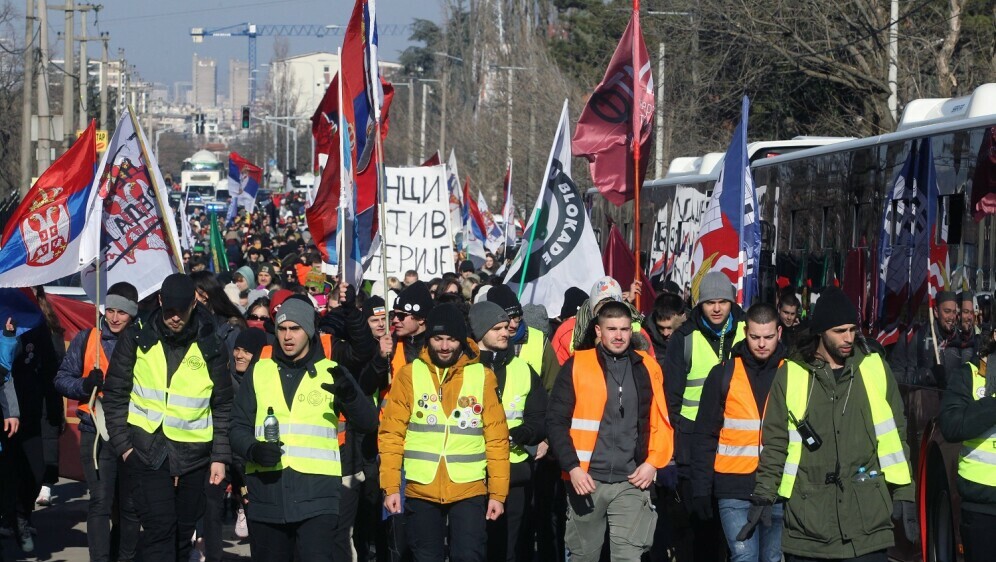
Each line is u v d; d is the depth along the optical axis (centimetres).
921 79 3238
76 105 7050
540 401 984
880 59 3206
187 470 959
